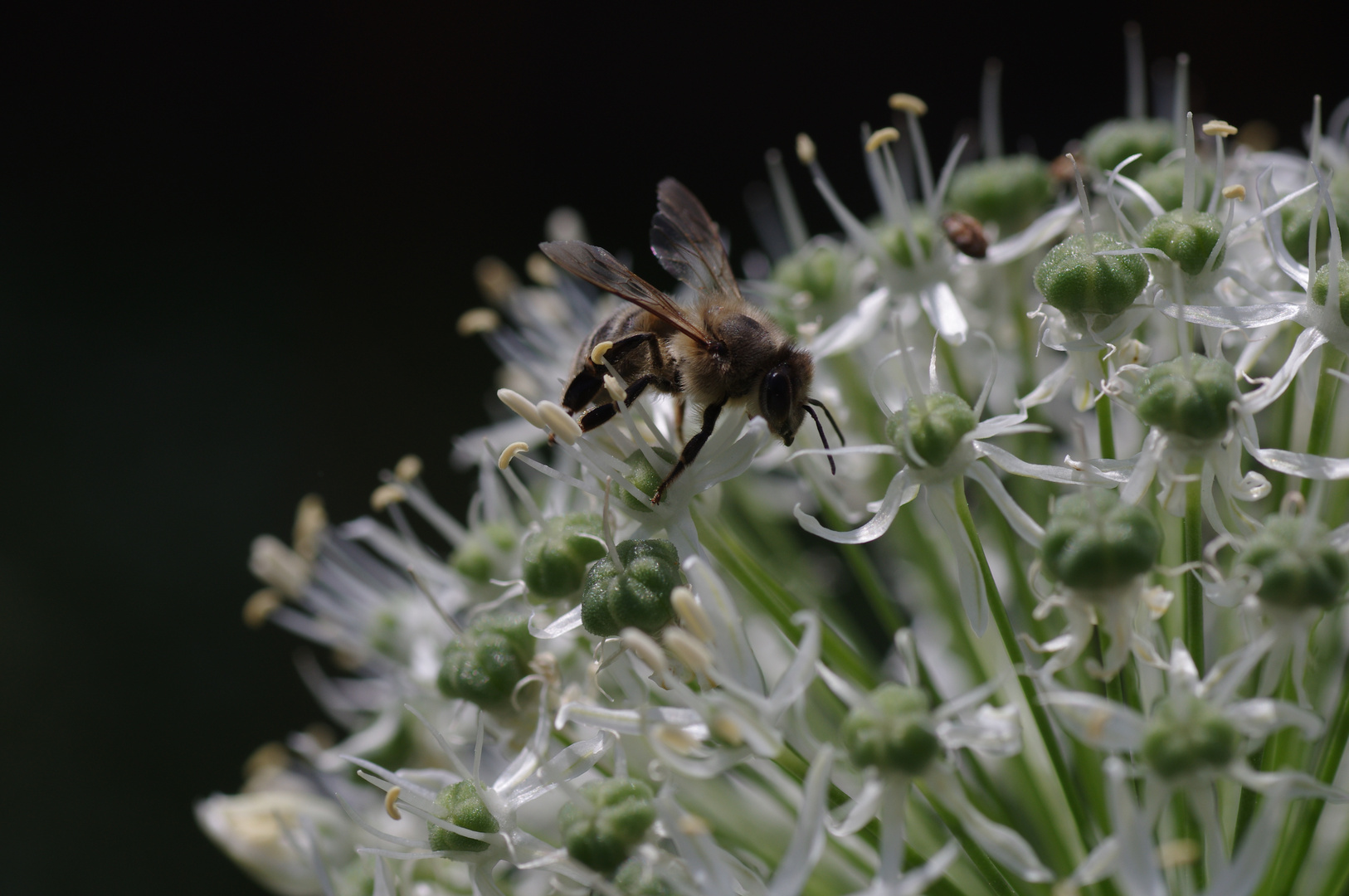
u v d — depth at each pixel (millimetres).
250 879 294
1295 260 175
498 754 187
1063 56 400
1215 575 162
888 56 414
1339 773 177
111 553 332
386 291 390
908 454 167
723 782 182
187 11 418
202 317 375
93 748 305
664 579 167
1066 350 171
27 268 378
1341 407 183
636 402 180
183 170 404
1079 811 167
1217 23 388
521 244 405
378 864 169
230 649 319
